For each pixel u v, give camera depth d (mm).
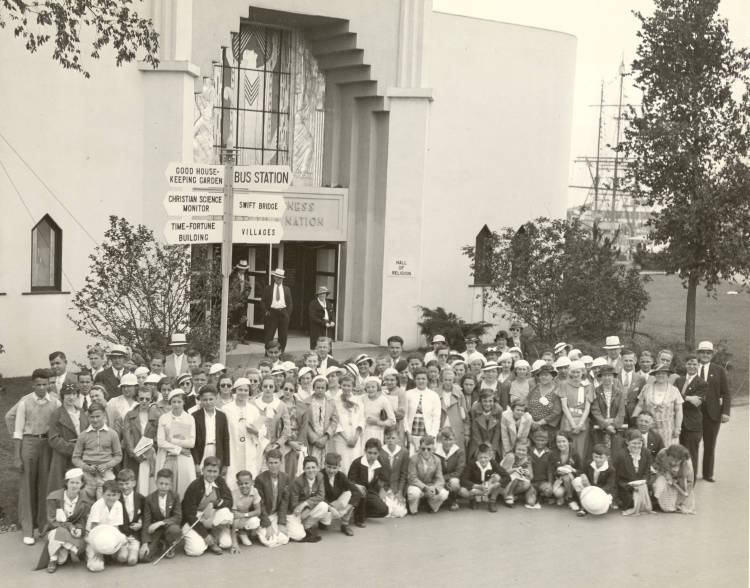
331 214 29125
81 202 23391
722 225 27297
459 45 29938
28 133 22547
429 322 28094
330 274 29812
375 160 29125
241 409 14055
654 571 12836
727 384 17375
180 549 13078
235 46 27891
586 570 12789
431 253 29984
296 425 14648
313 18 27484
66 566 12320
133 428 13438
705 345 17422
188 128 24609
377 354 27219
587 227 28578
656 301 42438
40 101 22656
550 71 32188
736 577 12664
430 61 29344
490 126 30891
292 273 30312
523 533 14258
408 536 13969
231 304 19531
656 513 15445
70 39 20625
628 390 16859
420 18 28141
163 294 17938
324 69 29328
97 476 12805
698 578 12609
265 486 13555
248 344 27984
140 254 18234
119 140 23828
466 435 15953
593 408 15984
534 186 32219
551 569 12781
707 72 27531
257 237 15562
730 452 19547
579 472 15727
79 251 23469
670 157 27219
